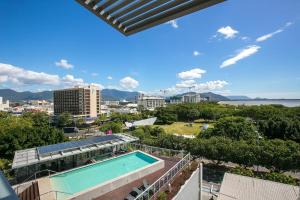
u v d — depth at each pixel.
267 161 31.12
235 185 21.00
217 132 48.44
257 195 19.36
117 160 17.61
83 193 10.60
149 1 3.04
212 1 2.80
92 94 125.06
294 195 18.69
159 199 10.19
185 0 2.93
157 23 3.58
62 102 125.25
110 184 11.94
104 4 3.17
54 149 18.72
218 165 38.41
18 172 15.84
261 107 88.25
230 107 116.88
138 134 49.94
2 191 3.77
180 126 89.25
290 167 29.73
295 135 51.16
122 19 3.62
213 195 25.28
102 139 22.41
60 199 10.77
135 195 11.01
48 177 13.85
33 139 32.88
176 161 17.55
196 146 36.22
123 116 108.06
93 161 18.70
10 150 30.22
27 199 11.41
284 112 74.00
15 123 52.03
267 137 55.38
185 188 12.27
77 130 90.31
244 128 47.47
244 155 32.38
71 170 14.72
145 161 17.52
